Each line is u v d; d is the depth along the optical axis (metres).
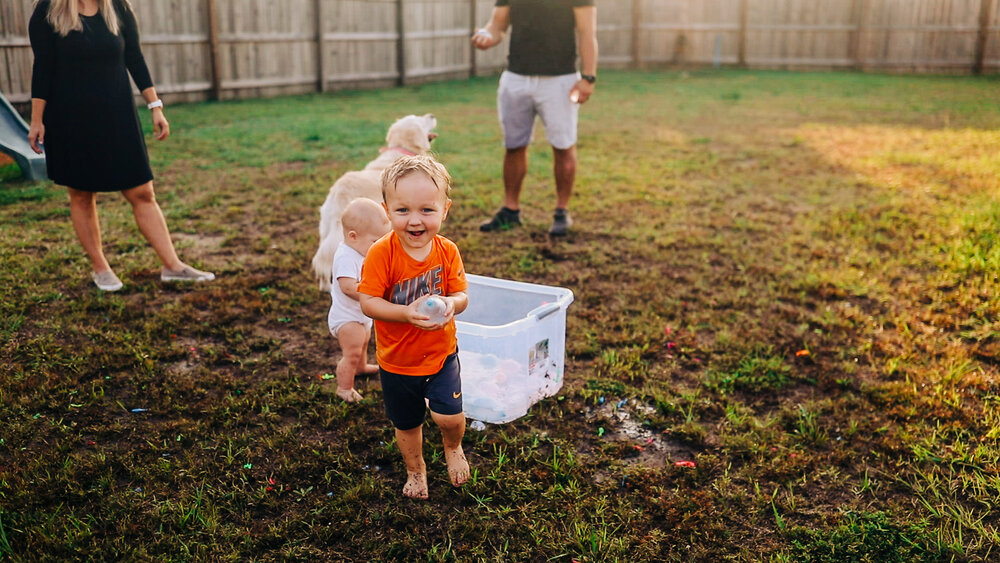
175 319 3.97
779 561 2.32
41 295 4.22
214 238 5.50
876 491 2.69
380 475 2.73
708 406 3.25
